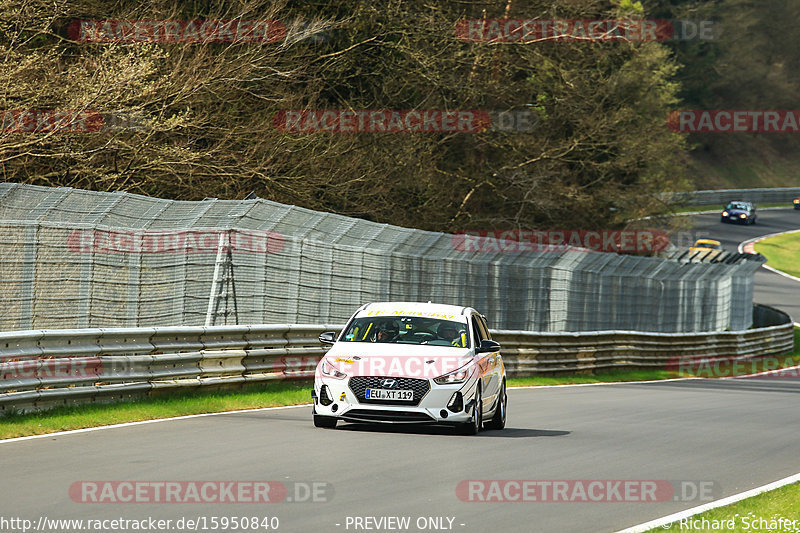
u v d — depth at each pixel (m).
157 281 70.94
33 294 64.69
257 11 116.75
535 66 159.25
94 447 40.06
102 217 70.38
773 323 189.38
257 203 77.25
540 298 109.75
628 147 185.50
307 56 126.75
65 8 93.81
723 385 107.75
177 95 98.81
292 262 78.62
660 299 139.25
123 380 54.12
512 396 78.56
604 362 114.38
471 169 161.12
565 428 55.69
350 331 51.81
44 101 88.94
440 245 95.31
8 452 38.38
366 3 129.75
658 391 92.31
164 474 33.94
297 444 42.66
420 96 144.50
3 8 87.38
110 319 68.56
